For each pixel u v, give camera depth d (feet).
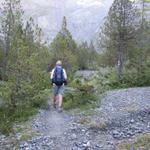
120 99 68.08
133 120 50.90
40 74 60.39
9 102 56.65
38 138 43.42
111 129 47.14
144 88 86.99
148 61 110.83
